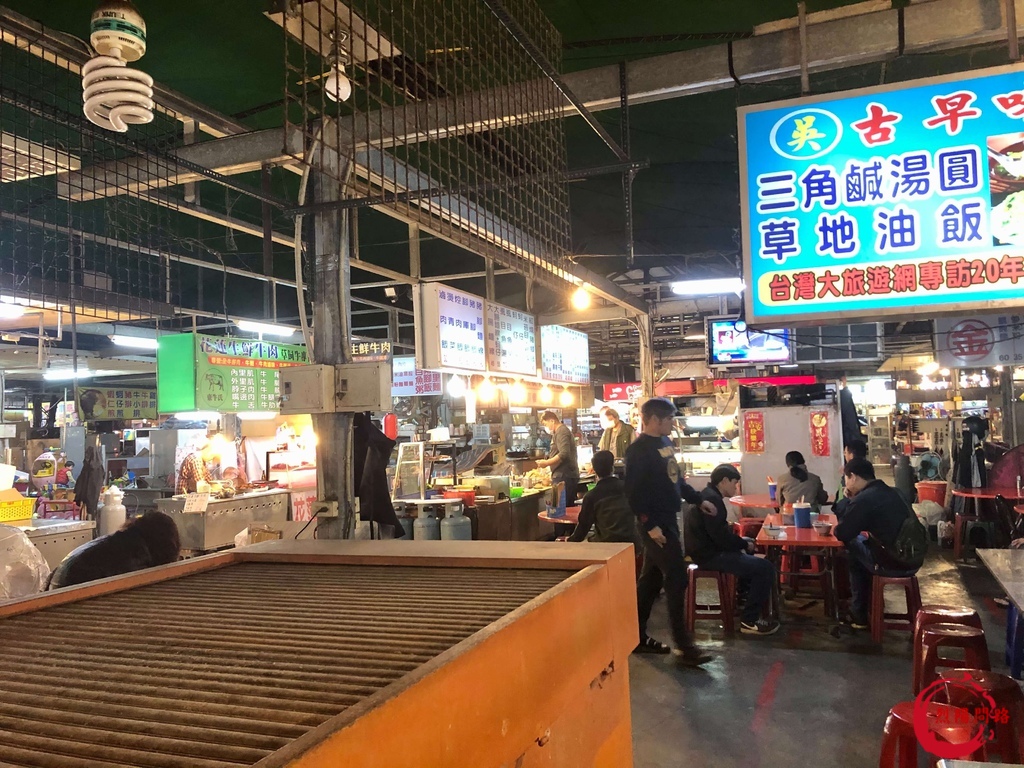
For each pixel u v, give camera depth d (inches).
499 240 161.3
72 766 24.1
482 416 472.1
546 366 331.0
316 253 141.9
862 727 147.3
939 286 113.2
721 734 146.1
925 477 438.6
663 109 299.0
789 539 211.0
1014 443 382.9
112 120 113.2
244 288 484.4
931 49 143.3
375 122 146.4
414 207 140.6
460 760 29.7
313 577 56.0
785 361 436.8
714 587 282.2
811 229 119.3
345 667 33.8
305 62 102.8
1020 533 293.4
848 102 118.8
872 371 601.9
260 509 268.8
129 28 111.0
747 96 270.8
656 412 193.2
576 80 163.5
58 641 39.2
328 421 136.7
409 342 614.9
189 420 403.9
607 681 51.1
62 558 180.1
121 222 223.6
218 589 52.0
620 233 494.3
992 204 111.8
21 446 390.0
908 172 115.5
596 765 47.9
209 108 196.2
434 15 127.2
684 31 251.3
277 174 293.1
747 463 348.5
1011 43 117.0
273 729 26.5
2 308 167.6
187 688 31.6
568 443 346.6
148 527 123.9
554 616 40.9
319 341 141.4
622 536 207.2
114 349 409.1
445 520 282.0
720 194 422.0
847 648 198.5
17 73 152.7
